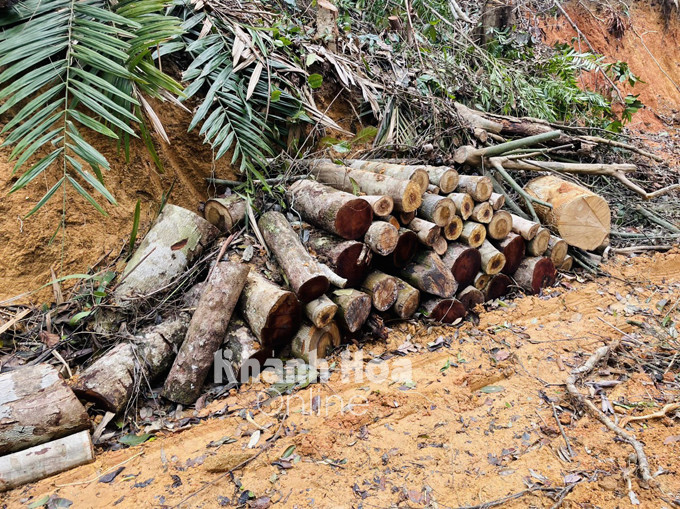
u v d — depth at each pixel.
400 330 3.48
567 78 6.84
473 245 3.73
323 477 2.24
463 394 2.80
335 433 2.50
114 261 3.44
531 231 3.95
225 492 2.17
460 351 3.26
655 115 10.55
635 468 2.25
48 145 3.36
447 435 2.51
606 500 2.10
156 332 2.90
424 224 3.53
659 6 12.10
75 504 2.13
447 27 6.80
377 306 3.32
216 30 3.96
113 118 2.86
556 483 2.19
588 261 4.39
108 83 2.92
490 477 2.24
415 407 2.70
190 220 3.25
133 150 3.62
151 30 3.16
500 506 2.07
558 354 3.19
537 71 6.73
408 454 2.38
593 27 10.55
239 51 3.81
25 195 3.25
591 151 5.39
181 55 3.87
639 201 5.35
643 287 4.10
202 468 2.30
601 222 4.34
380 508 2.07
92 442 2.50
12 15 3.10
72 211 3.39
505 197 4.50
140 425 2.64
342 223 3.22
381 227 3.27
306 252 3.21
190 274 3.19
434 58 5.56
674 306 3.70
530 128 5.21
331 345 3.20
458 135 4.92
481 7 7.95
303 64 4.33
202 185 3.96
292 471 2.28
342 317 3.12
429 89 5.08
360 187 3.66
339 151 3.88
